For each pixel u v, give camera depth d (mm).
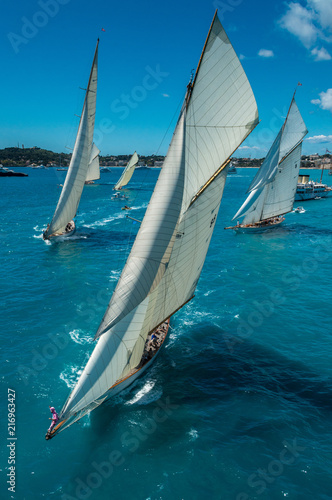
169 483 16703
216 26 18250
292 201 74812
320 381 24406
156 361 26312
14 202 111062
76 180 58375
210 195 24562
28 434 19438
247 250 57625
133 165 153250
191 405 21875
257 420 20766
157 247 18797
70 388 23062
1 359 25953
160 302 24031
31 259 50156
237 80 20906
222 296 38719
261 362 26562
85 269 46031
